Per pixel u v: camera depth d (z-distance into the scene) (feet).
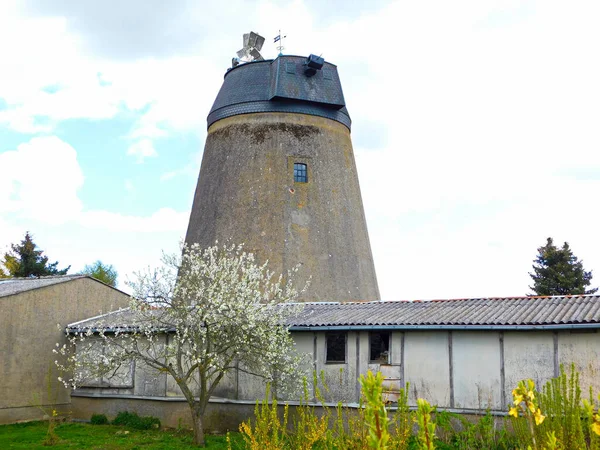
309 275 86.48
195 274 61.26
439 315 58.65
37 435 63.21
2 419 69.00
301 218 89.10
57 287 76.07
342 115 98.17
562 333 51.80
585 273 120.57
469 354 55.31
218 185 92.89
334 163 94.22
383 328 58.23
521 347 53.31
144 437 62.59
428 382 56.54
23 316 72.02
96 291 81.41
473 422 53.83
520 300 60.70
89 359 67.56
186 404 68.13
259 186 90.02
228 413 65.62
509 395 53.01
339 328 60.39
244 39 104.27
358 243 92.94
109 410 72.84
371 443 13.43
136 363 71.20
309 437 29.43
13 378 70.38
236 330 59.06
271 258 86.43
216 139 96.43
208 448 56.13
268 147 91.76
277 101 93.30
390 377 58.08
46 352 74.02
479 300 62.90
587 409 17.22
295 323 62.75
